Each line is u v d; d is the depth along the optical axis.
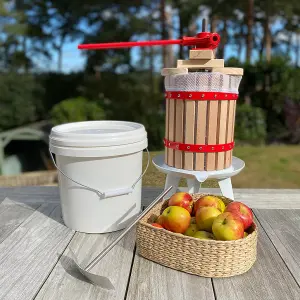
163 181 1.18
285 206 1.08
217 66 0.87
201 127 0.85
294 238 0.87
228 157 0.90
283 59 4.09
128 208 0.92
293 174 2.69
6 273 0.72
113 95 4.91
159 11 4.66
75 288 0.67
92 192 0.86
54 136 0.86
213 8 4.21
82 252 0.80
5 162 4.66
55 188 1.25
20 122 4.85
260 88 4.09
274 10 4.60
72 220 0.90
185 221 0.75
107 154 0.83
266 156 3.13
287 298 0.64
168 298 0.63
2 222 0.96
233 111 0.88
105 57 4.91
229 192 0.93
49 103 5.12
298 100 3.93
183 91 0.84
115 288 0.66
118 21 4.61
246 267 0.70
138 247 0.78
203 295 0.64
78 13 4.50
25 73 5.09
